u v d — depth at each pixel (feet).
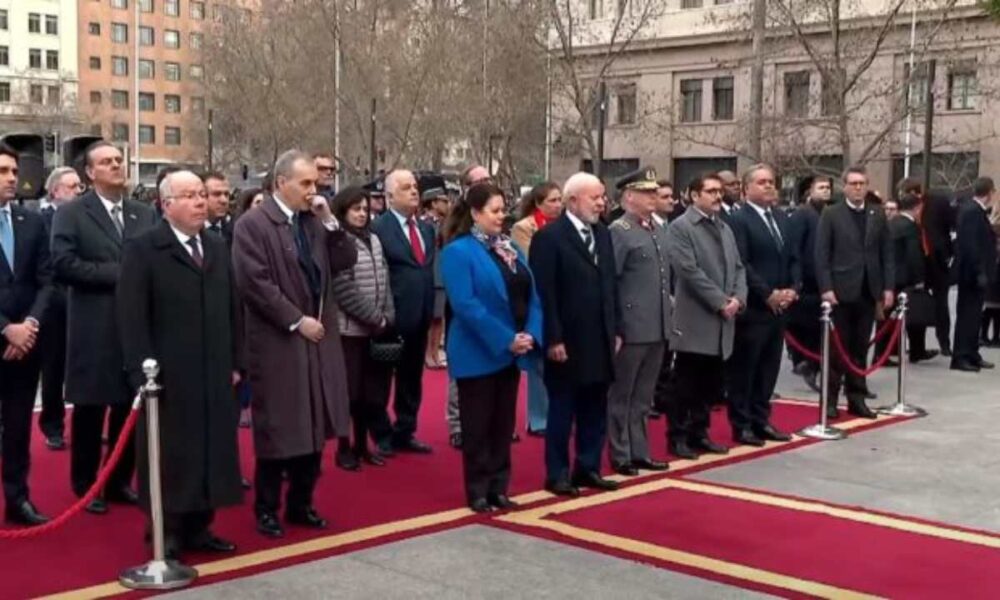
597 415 23.49
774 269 27.78
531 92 101.40
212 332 18.37
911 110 70.95
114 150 21.34
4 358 19.89
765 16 74.64
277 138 127.13
